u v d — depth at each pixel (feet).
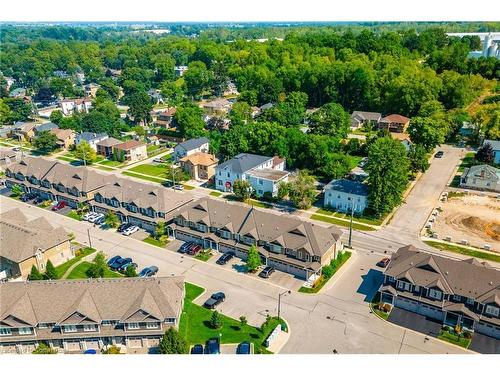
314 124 487.20
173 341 185.16
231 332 205.57
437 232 297.74
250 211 273.33
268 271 250.37
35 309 197.36
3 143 537.65
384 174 313.94
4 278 251.39
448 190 364.38
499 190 357.41
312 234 249.96
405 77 600.39
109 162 460.96
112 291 203.31
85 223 321.52
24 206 354.95
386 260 259.80
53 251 264.11
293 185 335.06
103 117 541.75
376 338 200.64
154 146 512.22
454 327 206.80
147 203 306.35
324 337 201.36
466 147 470.80
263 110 563.48
